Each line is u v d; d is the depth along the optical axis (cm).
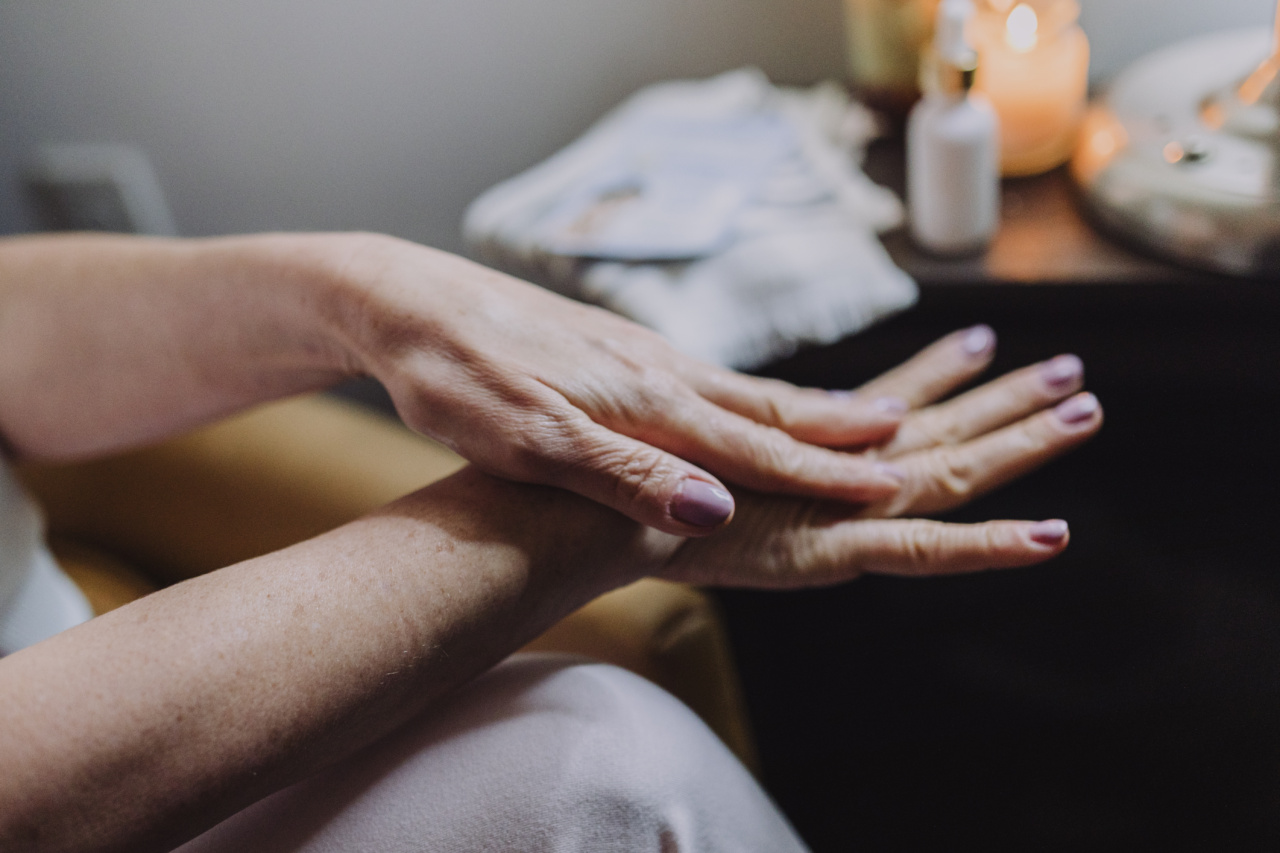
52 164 93
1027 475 63
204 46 84
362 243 49
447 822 41
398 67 84
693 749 44
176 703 39
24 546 54
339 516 63
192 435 67
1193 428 60
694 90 74
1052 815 70
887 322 60
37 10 84
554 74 82
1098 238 59
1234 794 67
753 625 72
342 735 41
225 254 50
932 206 59
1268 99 57
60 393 52
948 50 57
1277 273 55
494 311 47
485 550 44
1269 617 63
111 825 38
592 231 62
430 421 46
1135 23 69
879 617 70
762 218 62
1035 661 69
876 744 74
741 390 50
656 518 44
